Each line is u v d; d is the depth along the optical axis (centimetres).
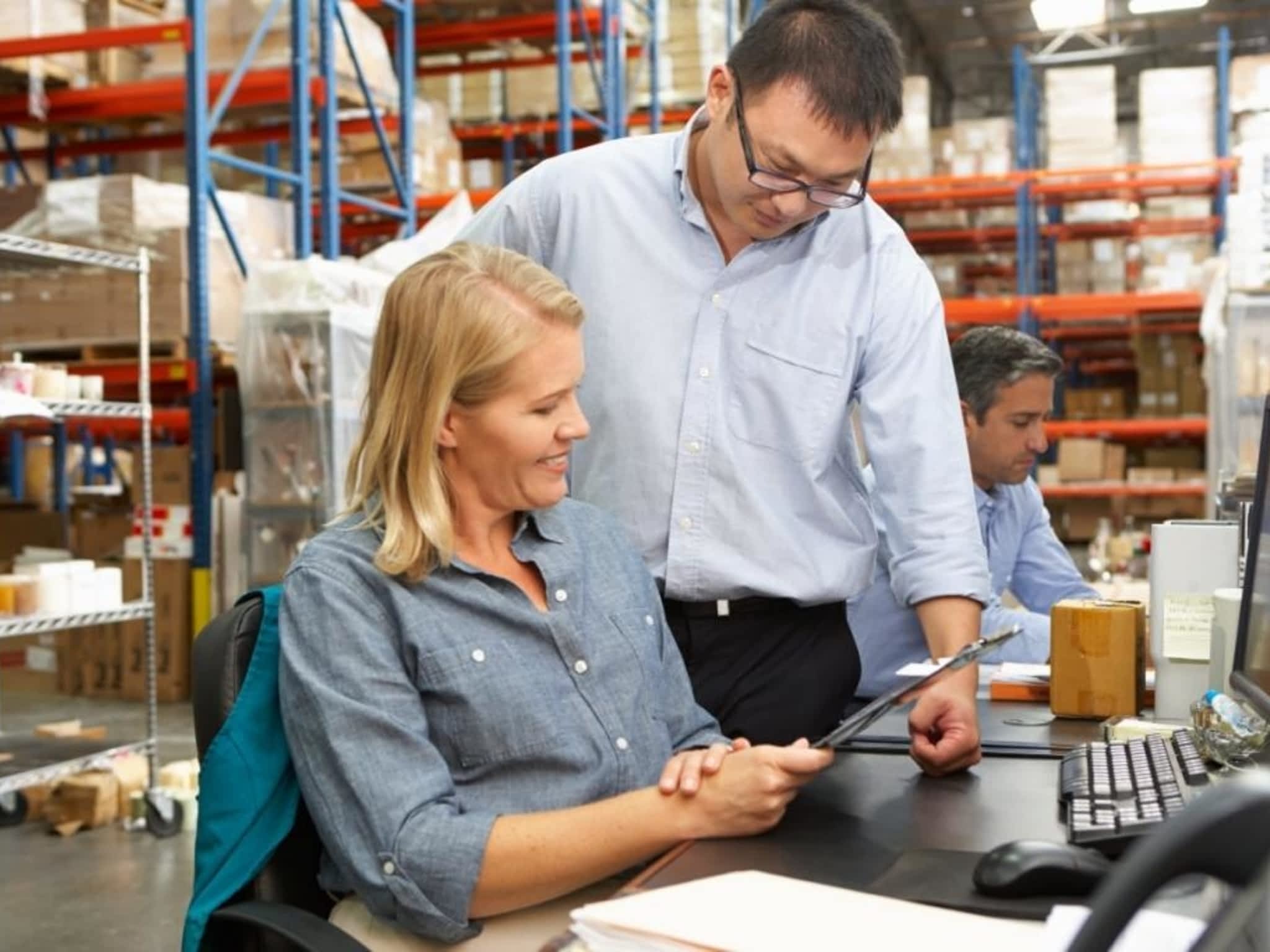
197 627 552
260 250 598
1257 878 60
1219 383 534
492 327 138
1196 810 60
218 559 629
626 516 190
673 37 839
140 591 646
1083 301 852
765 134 159
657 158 193
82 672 666
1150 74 860
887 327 190
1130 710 191
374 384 144
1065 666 193
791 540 187
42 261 532
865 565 194
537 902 126
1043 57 1351
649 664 153
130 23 605
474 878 124
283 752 138
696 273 189
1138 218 940
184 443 823
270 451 528
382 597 138
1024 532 300
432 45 773
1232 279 482
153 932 337
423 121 733
